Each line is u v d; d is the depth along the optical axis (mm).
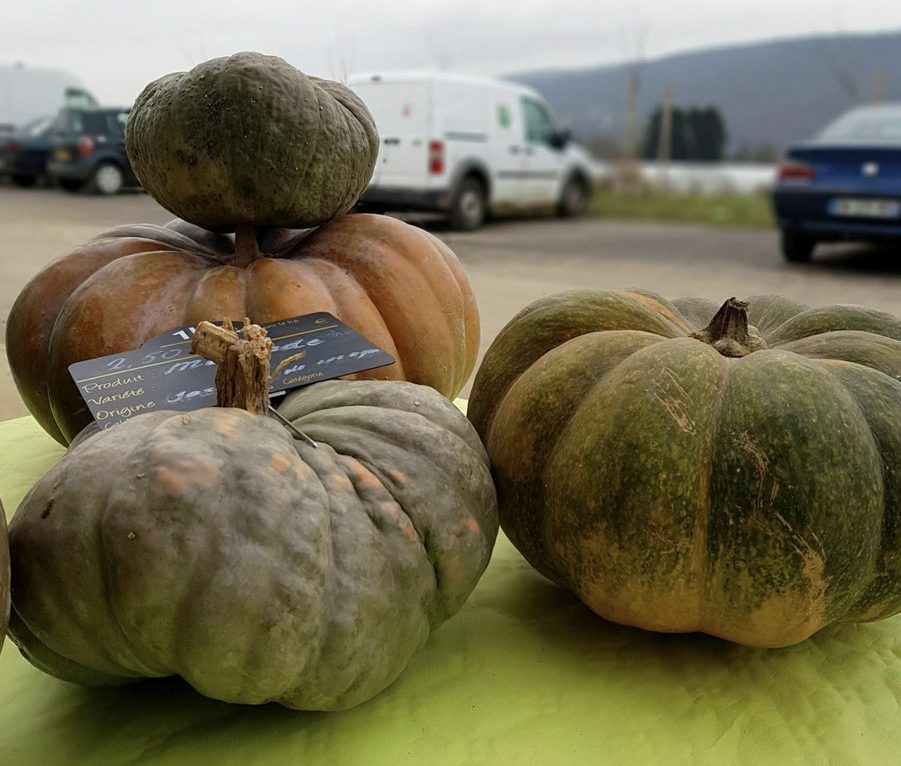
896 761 1684
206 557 1421
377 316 2436
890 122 8328
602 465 1746
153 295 2357
